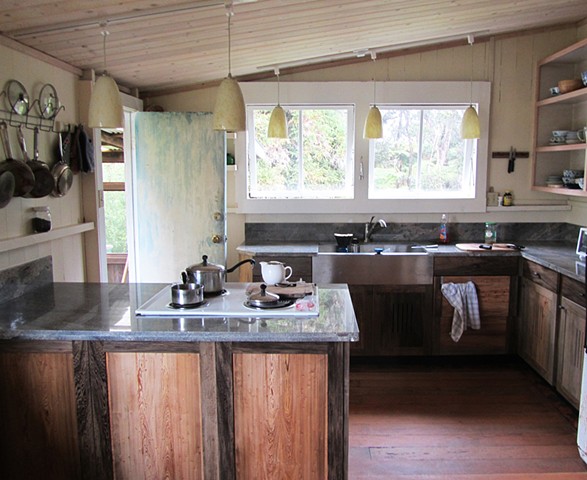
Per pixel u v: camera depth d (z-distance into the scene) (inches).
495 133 165.9
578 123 158.6
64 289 103.7
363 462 103.0
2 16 83.0
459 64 162.9
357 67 163.2
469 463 102.7
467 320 148.0
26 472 83.0
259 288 98.1
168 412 80.0
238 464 80.8
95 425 80.7
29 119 99.4
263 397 78.9
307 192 170.1
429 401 129.7
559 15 146.8
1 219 90.9
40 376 80.3
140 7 88.6
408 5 114.0
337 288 104.2
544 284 133.6
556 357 127.7
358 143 164.9
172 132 152.6
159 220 155.7
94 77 122.5
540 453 106.2
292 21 112.0
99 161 125.3
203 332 75.9
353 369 150.3
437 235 169.9
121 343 78.7
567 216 167.8
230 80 89.4
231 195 168.9
